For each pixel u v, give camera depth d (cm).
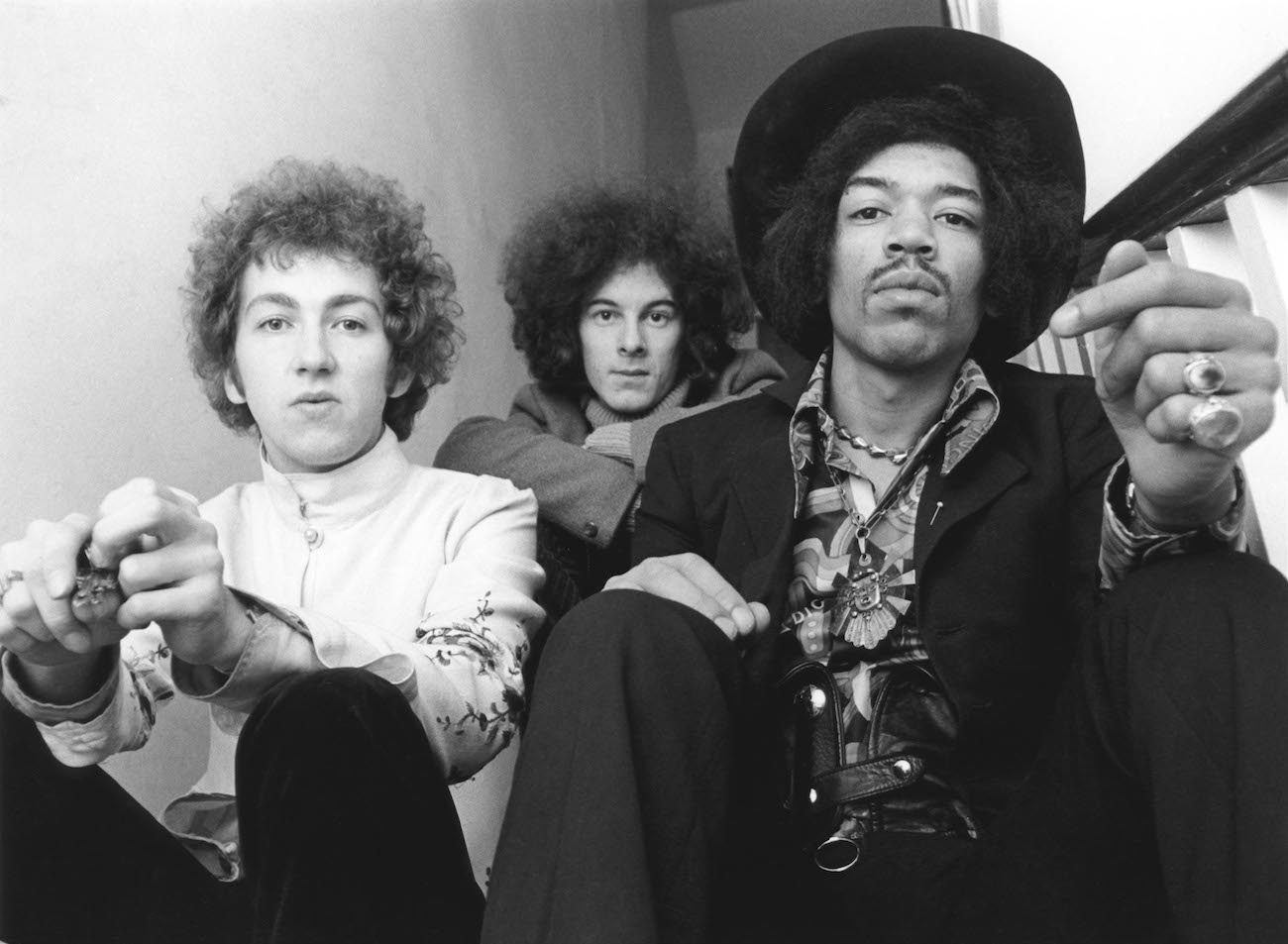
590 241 230
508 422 229
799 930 116
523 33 345
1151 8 189
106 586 99
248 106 212
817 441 146
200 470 190
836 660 134
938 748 127
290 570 146
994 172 146
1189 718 88
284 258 147
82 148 173
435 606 142
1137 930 99
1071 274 157
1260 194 133
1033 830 102
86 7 178
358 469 150
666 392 234
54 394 163
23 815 112
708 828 94
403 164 264
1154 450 97
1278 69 119
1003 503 133
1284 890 80
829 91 159
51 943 111
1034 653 129
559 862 87
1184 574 95
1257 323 93
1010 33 273
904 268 137
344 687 96
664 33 506
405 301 157
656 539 156
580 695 94
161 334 184
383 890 94
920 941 114
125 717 115
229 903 115
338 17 245
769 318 168
